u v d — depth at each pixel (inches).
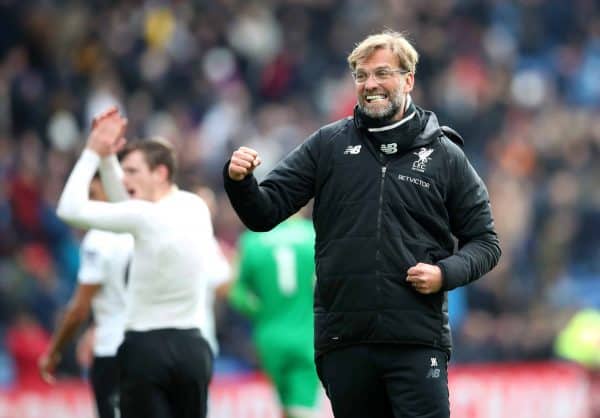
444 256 932.0
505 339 2229.3
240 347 2156.7
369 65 923.4
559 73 3432.6
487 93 3186.5
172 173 1128.2
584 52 3531.0
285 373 1587.1
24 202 2311.8
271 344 1581.0
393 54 922.1
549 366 1866.4
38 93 2618.1
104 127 1083.9
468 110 3073.3
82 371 1907.0
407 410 909.8
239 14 3154.5
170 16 3031.5
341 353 924.0
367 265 914.1
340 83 3142.2
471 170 942.4
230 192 913.5
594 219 2765.7
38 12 2842.0
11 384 1929.1
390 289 909.8
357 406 926.4
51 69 2773.1
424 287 897.5
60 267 2285.9
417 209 920.3
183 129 2733.8
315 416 1598.2
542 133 3073.3
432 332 914.1
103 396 1198.9
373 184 922.7
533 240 2706.7
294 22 3243.1
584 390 1820.9
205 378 1091.9
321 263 934.4
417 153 928.3
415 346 912.9
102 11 3026.6
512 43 3513.8
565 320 2319.1
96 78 2751.0
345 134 941.2
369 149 929.5
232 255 2054.6
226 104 2866.6
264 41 3159.5
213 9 3144.7
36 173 2399.1
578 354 1648.6
